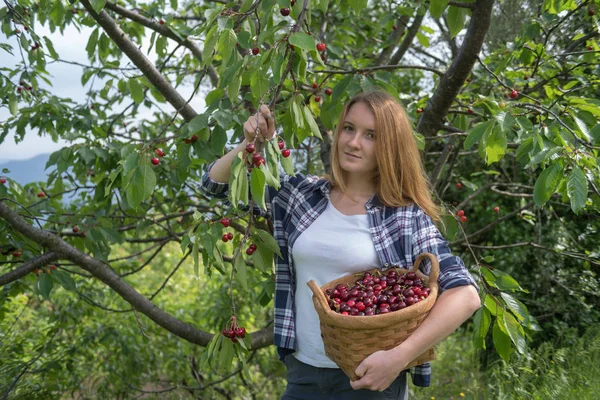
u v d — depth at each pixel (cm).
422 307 153
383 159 177
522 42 288
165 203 392
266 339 327
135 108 366
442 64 550
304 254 179
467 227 575
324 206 186
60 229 326
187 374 458
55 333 416
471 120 318
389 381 154
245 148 176
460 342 485
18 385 378
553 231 455
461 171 568
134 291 323
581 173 185
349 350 155
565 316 443
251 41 193
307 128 200
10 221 298
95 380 435
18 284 353
